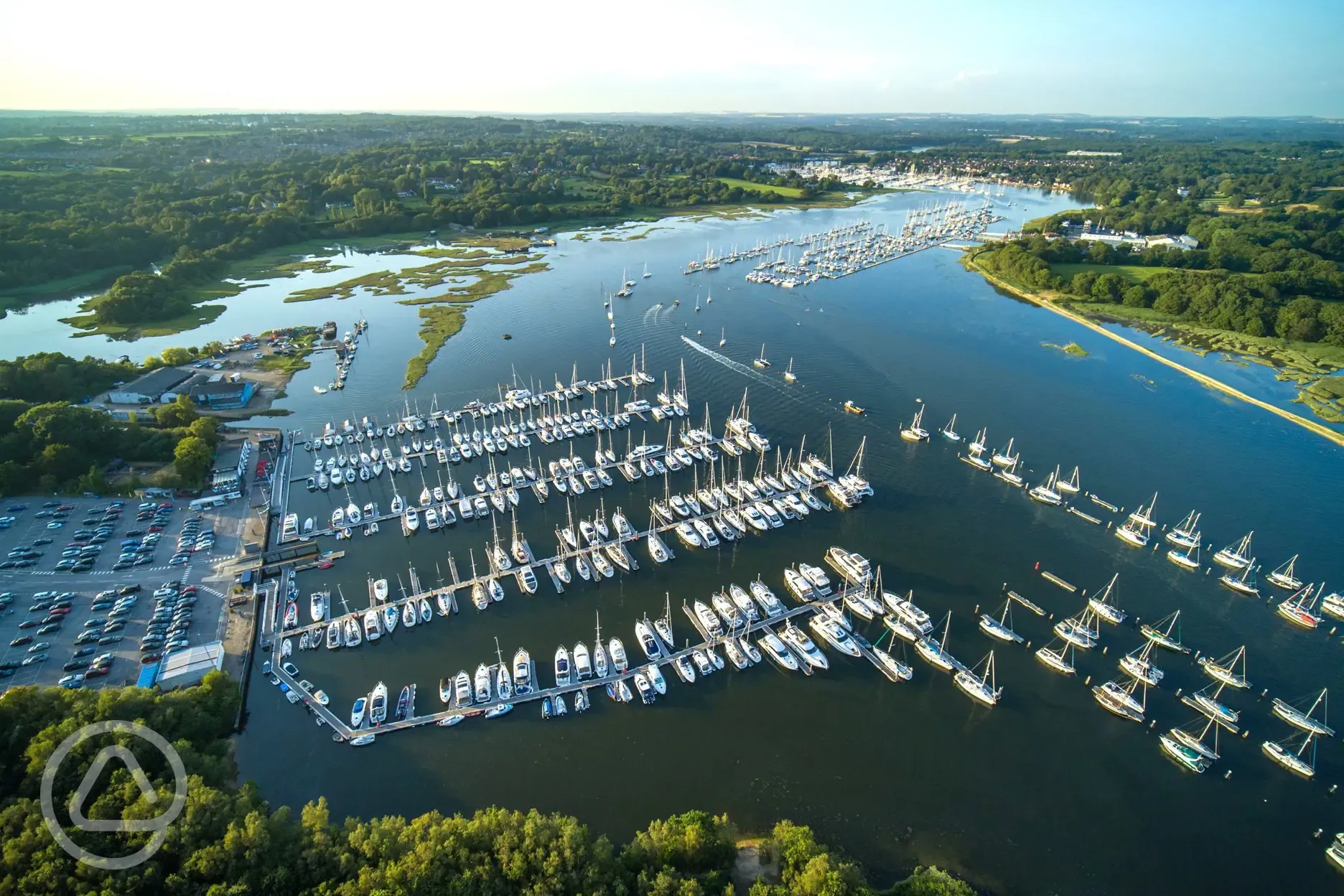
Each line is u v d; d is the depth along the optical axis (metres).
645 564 155.62
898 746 112.88
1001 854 96.75
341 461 194.38
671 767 108.88
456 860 79.56
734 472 191.00
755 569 154.00
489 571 152.88
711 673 126.69
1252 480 184.88
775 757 110.62
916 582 149.12
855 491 177.50
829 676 126.62
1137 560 156.00
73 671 118.50
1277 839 99.62
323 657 129.38
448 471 192.38
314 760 109.31
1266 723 116.88
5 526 155.88
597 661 126.19
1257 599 144.38
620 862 82.06
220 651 123.81
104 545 152.38
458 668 127.56
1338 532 163.75
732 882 86.56
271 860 78.56
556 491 182.62
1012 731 115.81
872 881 92.56
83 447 179.50
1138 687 123.44
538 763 109.44
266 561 151.75
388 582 148.12
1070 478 186.50
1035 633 135.62
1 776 84.62
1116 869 95.19
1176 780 108.00
